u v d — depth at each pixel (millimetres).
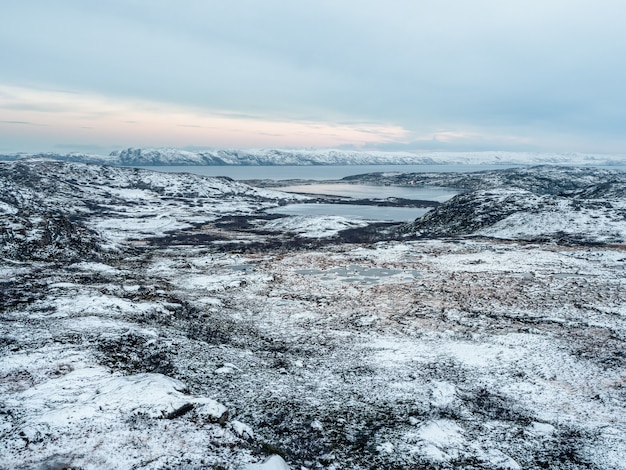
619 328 25172
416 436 13312
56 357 16312
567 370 19422
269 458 10469
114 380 14195
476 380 18562
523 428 14273
